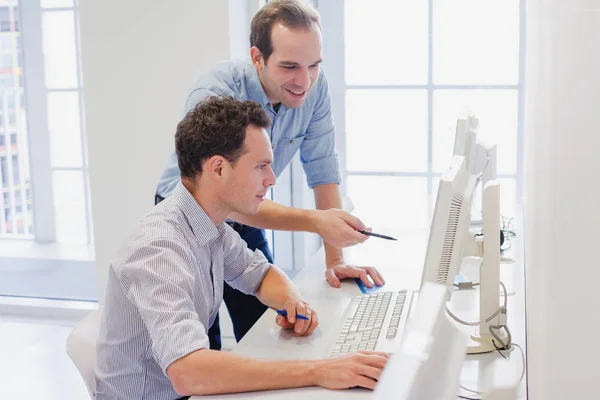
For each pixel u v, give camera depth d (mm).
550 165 944
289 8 1764
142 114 3086
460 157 1316
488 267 1388
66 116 3514
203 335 1324
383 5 3166
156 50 3020
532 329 1313
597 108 438
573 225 555
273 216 1848
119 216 3201
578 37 576
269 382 1258
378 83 3234
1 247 3715
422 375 570
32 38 3475
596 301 414
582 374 469
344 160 3330
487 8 3068
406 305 1608
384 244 2359
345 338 1486
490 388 1206
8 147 3582
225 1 2916
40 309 3633
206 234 1549
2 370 3027
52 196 3607
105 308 1502
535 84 1771
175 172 1966
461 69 3145
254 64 1872
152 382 1501
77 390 2830
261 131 1493
